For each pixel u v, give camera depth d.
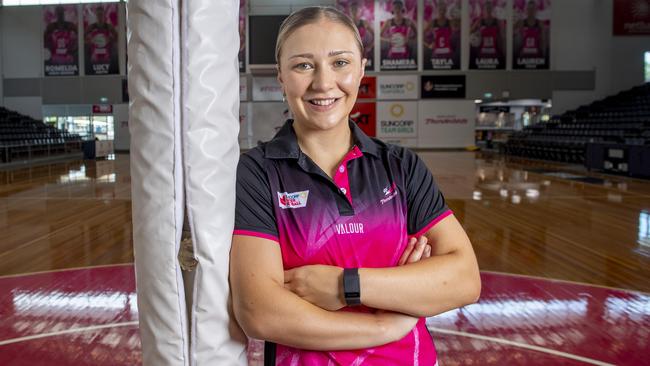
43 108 18.33
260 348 2.23
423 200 0.88
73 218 5.49
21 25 17.97
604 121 13.58
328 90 0.79
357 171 0.85
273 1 17.17
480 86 17.86
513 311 2.70
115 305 2.77
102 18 17.80
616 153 9.84
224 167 0.65
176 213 0.63
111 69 17.94
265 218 0.79
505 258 3.80
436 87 17.91
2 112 16.80
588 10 17.61
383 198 0.83
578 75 17.77
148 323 0.66
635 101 15.25
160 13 0.60
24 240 4.43
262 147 0.84
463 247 0.85
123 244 4.26
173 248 0.63
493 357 2.14
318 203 0.80
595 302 2.84
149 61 0.61
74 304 2.79
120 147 18.33
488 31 17.61
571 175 9.99
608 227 4.95
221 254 0.66
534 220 5.31
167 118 0.61
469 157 15.33
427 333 0.88
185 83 0.61
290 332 0.72
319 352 0.78
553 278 3.29
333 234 0.80
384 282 0.74
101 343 2.28
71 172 11.17
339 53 0.79
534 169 11.30
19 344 2.26
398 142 18.19
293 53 0.79
